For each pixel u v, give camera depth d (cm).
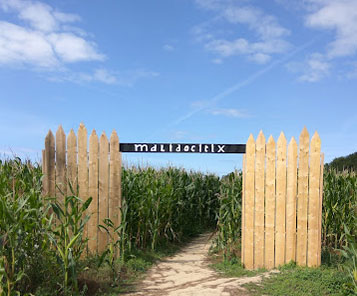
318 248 776
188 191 1414
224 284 677
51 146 827
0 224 491
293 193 781
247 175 798
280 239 781
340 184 1020
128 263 823
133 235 1002
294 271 725
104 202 834
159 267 862
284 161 785
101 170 835
